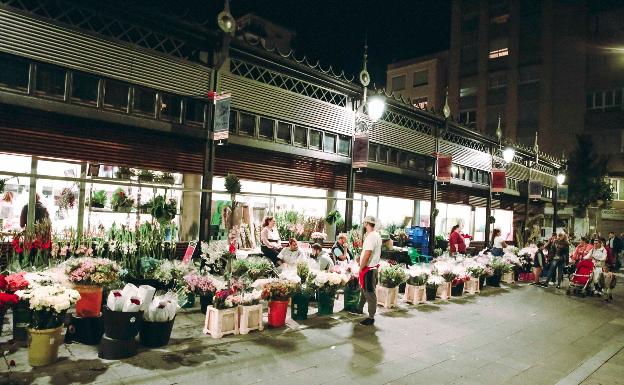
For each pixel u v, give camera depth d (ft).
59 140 23.66
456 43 144.25
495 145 58.44
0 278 15.79
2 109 21.80
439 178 47.62
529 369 18.78
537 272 45.55
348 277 25.58
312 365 16.99
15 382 13.55
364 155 37.40
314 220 36.24
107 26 24.98
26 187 23.50
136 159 26.55
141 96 26.21
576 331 26.37
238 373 15.64
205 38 28.60
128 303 16.20
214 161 29.78
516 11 130.11
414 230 45.85
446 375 17.16
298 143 34.50
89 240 22.76
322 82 35.83
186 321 21.61
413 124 46.55
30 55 21.80
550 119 120.26
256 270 25.63
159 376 14.76
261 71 32.24
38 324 14.83
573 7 119.03
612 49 111.55
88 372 14.64
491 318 27.66
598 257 40.01
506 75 131.34
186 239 29.78
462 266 36.37
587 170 92.79
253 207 32.96
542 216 73.61
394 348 19.89
